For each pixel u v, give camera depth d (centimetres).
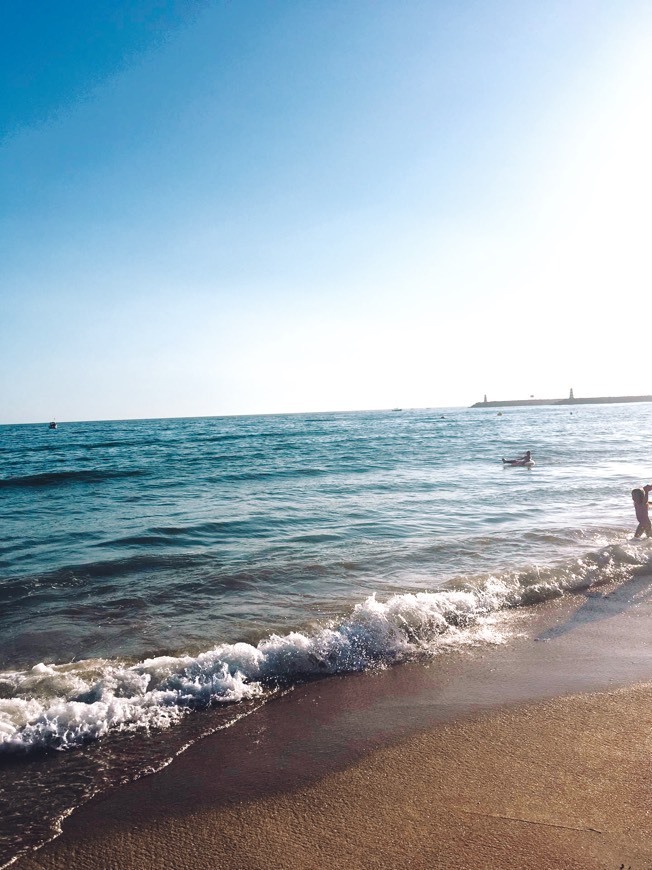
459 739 386
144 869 272
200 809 317
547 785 329
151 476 2183
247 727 412
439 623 614
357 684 482
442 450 3319
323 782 340
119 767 361
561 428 5909
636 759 355
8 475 2198
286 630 591
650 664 509
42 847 288
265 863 273
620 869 259
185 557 920
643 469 2162
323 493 1669
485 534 1065
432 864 267
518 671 500
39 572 837
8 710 419
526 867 263
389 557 906
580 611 662
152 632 602
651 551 880
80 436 6506
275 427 8188
